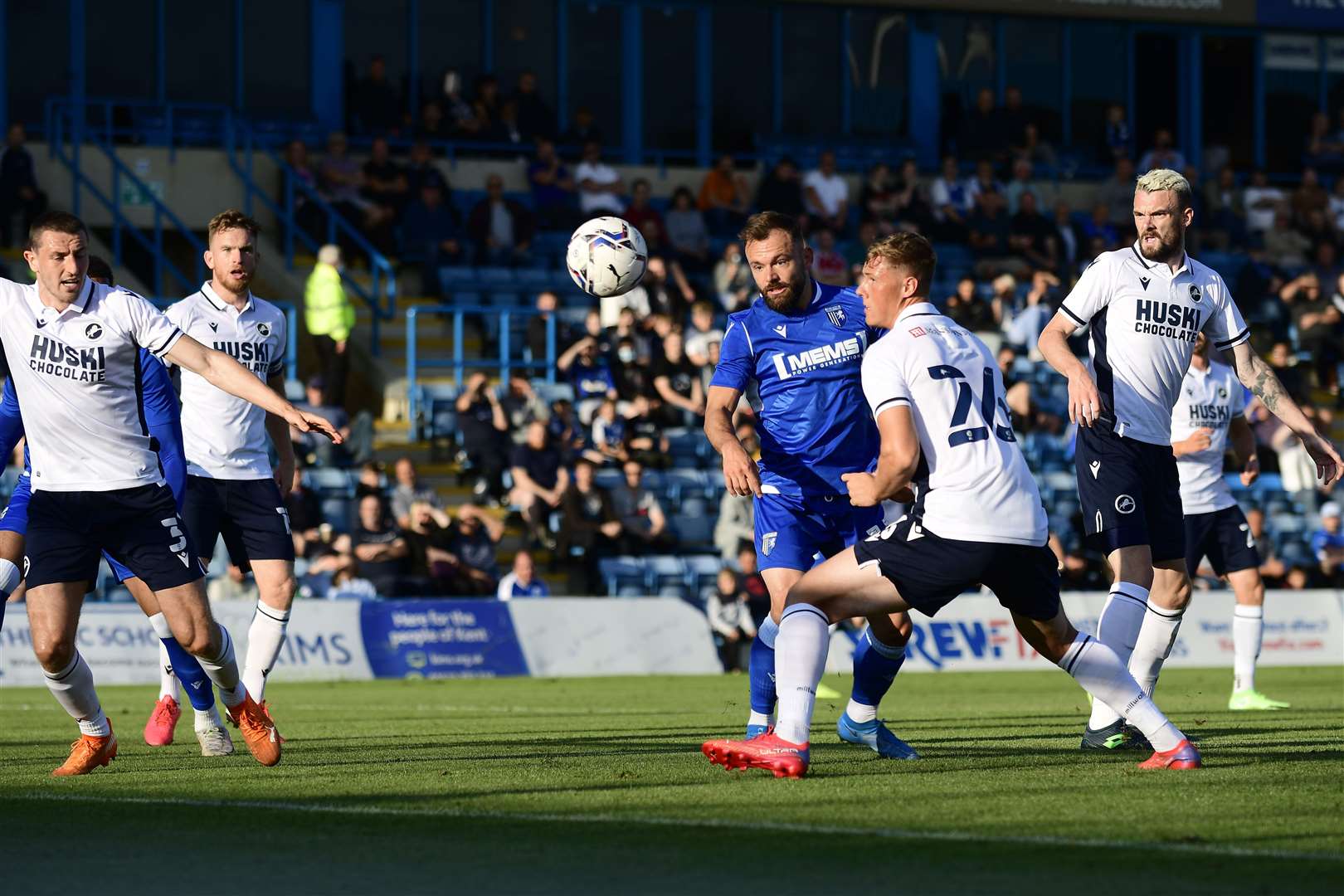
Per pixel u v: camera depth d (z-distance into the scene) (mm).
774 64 64375
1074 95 67938
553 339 48656
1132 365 16656
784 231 15938
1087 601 39219
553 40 61875
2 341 14734
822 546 16531
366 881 9539
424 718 23609
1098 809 12086
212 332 18312
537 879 9531
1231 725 20672
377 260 50781
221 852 10562
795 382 16109
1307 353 57750
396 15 59781
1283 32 70250
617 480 43688
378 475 39469
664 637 37969
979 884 9289
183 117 54656
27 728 22109
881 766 15156
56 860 10312
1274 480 50375
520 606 36969
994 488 13484
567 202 56312
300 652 35062
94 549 15094
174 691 18703
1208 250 62969
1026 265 57562
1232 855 10141
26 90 54625
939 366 13578
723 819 11750
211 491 18391
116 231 48750
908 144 65375
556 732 20562
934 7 64688
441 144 57688
